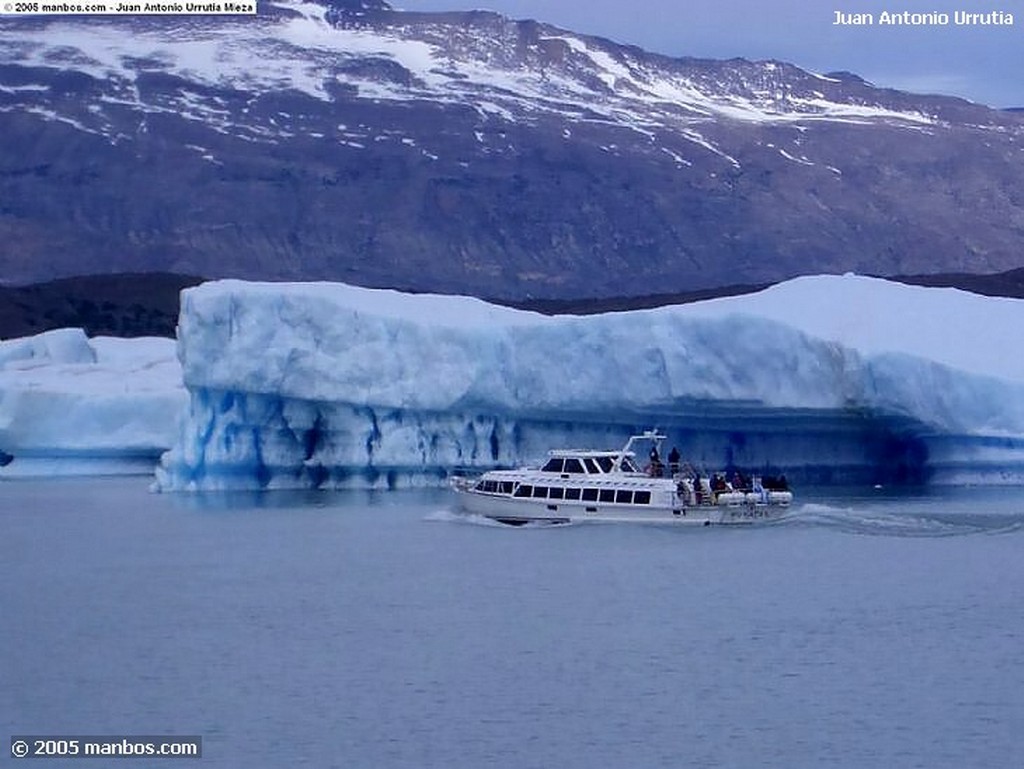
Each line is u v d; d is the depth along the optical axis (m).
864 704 109.62
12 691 116.12
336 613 138.50
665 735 103.75
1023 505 198.62
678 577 151.50
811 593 144.00
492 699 111.38
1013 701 110.06
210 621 136.88
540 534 177.50
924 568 156.00
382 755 100.94
